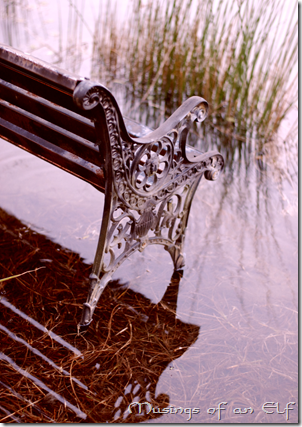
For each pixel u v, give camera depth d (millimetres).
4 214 2389
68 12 4816
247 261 2299
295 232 2533
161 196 1816
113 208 1603
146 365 1728
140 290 2064
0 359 1674
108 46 4223
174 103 3721
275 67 3350
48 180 2693
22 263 2109
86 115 1361
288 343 1887
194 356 1789
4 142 2994
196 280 2154
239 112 3373
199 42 3656
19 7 4805
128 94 3777
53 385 1609
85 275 2092
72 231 2340
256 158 3145
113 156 1454
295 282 2201
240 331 1918
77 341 1782
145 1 4297
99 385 1631
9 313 1861
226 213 2631
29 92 1604
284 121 3574
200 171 1942
